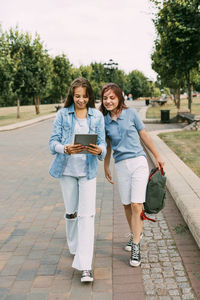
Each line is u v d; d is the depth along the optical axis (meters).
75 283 2.78
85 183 2.79
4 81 24.48
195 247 3.33
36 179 6.65
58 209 4.77
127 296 2.55
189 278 2.76
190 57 14.77
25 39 27.00
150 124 17.98
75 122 2.83
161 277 2.80
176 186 4.79
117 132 3.01
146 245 3.44
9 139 13.33
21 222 4.29
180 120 18.41
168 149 8.53
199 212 3.68
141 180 2.94
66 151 2.62
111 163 8.12
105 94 2.94
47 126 19.12
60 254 3.33
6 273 2.99
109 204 4.88
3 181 6.54
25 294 2.64
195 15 13.34
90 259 2.79
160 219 4.14
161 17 14.37
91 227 2.83
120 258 3.19
